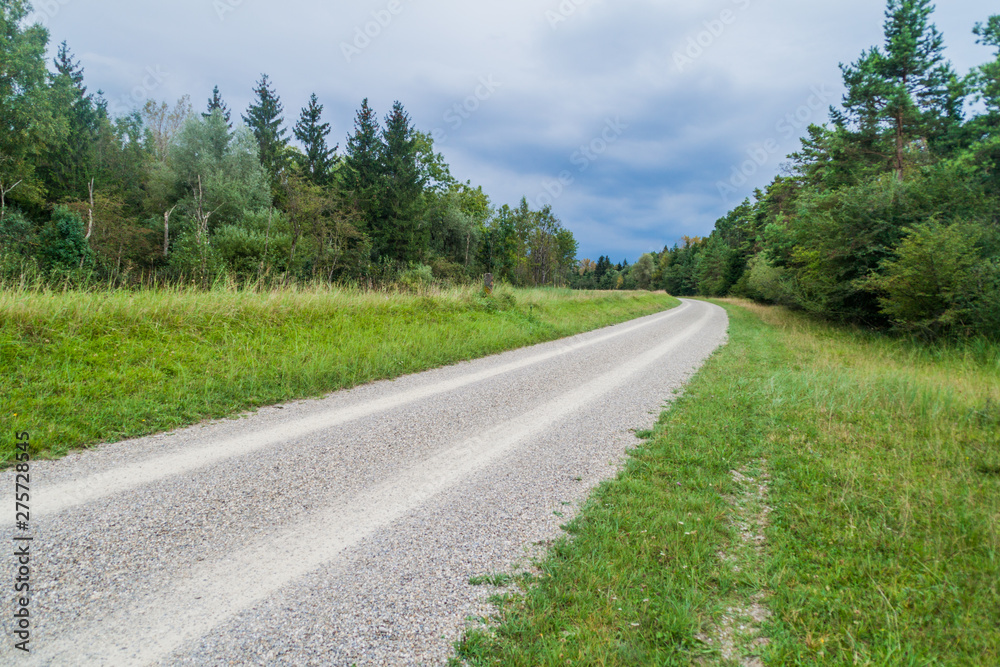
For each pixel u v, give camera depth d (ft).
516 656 6.52
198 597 7.42
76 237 61.87
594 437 16.25
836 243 57.16
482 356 31.89
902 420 18.63
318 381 21.33
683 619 7.27
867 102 67.62
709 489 12.27
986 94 61.67
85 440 13.37
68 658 6.06
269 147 132.87
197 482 11.39
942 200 51.62
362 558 8.74
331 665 6.24
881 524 10.42
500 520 10.39
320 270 86.53
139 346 21.24
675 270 278.46
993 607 7.77
